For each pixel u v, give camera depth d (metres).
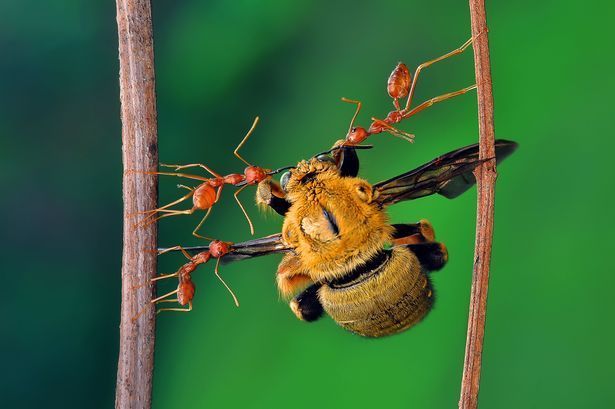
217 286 0.32
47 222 0.41
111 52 0.43
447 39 0.34
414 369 0.29
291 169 0.23
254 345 0.30
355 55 0.36
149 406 0.22
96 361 0.39
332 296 0.23
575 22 0.31
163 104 0.39
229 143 0.37
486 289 0.22
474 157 0.23
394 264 0.23
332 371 0.30
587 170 0.29
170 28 0.41
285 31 0.38
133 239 0.22
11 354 0.38
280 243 0.23
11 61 0.42
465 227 0.29
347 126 0.35
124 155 0.22
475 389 0.22
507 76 0.31
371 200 0.23
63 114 0.42
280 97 0.37
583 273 0.28
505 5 0.32
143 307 0.22
